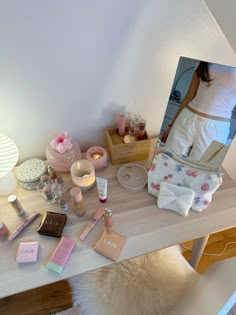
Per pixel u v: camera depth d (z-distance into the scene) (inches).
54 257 27.2
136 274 34.2
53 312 45.0
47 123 35.2
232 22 26.9
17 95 30.9
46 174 34.1
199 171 31.4
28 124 34.5
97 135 39.3
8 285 25.8
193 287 32.0
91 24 27.0
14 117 33.1
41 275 26.5
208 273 30.5
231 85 25.0
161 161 32.6
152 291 32.6
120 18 27.3
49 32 26.6
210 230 29.3
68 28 26.7
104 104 35.2
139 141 34.8
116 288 32.8
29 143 37.0
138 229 29.5
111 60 30.6
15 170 36.0
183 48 31.5
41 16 25.3
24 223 30.4
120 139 36.2
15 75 29.0
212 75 25.5
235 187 33.3
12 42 26.4
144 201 32.2
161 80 34.4
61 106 33.8
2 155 30.1
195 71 26.2
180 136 30.4
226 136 27.9
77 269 26.8
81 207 30.1
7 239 29.4
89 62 30.1
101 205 32.1
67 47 28.2
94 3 25.6
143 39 29.6
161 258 35.7
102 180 29.8
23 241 29.1
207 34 30.6
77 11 25.7
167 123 30.9
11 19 24.8
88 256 27.7
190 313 26.3
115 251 27.6
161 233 29.2
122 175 35.4
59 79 30.8
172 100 29.2
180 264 35.2
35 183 34.2
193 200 30.7
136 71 32.5
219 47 32.2
